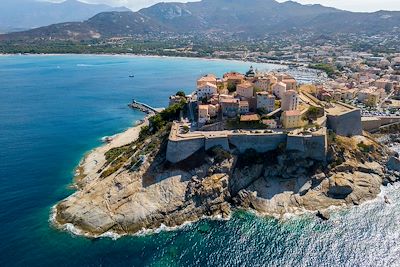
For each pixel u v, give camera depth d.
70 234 106.81
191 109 164.50
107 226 109.69
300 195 124.69
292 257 98.25
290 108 151.38
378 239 105.19
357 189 128.75
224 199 122.12
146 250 100.81
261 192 125.38
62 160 159.88
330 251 100.31
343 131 161.00
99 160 155.62
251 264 95.88
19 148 173.38
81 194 124.31
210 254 99.38
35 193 129.00
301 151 133.62
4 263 94.00
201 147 132.00
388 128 189.88
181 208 116.88
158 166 128.75
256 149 136.25
